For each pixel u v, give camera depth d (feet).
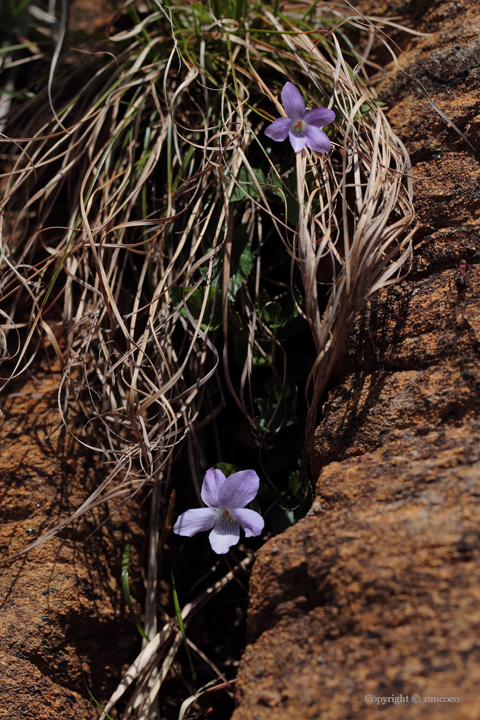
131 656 1.27
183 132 1.40
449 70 1.33
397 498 1.13
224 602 1.32
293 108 1.27
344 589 1.10
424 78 1.34
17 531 1.27
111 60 1.49
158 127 1.42
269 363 1.31
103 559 1.28
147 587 1.29
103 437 1.33
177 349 1.36
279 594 1.13
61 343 1.37
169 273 1.32
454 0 1.39
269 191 1.33
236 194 1.31
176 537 1.34
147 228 1.38
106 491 1.30
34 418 1.33
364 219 1.21
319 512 1.15
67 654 1.23
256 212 1.37
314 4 1.40
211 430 1.36
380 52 1.43
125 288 1.39
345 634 1.09
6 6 1.61
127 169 1.37
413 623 1.07
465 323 1.19
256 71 1.41
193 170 1.39
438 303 1.21
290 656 1.11
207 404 1.36
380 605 1.08
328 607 1.10
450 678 1.05
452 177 1.26
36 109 1.51
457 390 1.16
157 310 1.33
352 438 1.20
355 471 1.16
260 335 1.33
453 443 1.14
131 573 1.30
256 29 1.41
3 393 1.35
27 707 1.20
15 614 1.22
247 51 1.38
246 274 1.31
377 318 1.24
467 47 1.33
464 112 1.29
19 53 1.61
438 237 1.24
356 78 1.37
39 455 1.30
